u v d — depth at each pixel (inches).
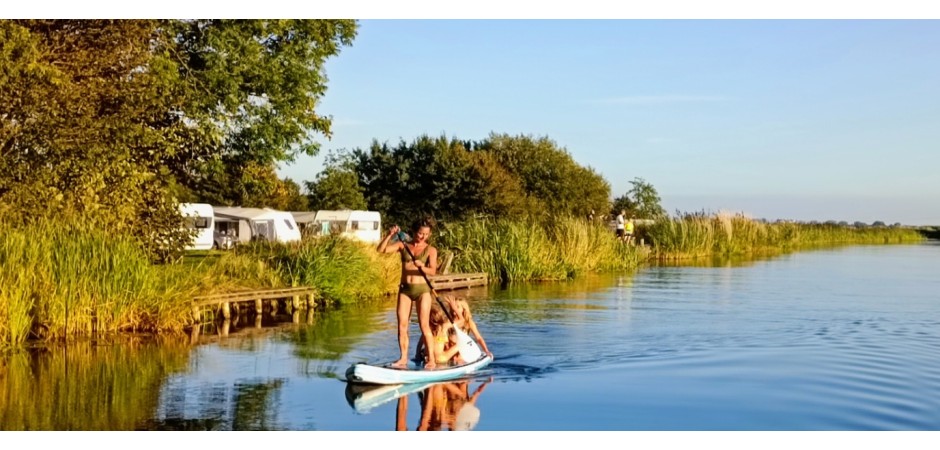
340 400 409.1
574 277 1254.9
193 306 684.7
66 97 678.5
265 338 610.2
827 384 449.4
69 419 370.3
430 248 477.4
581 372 480.7
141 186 803.4
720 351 552.1
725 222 1998.0
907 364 506.3
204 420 370.6
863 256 1948.8
